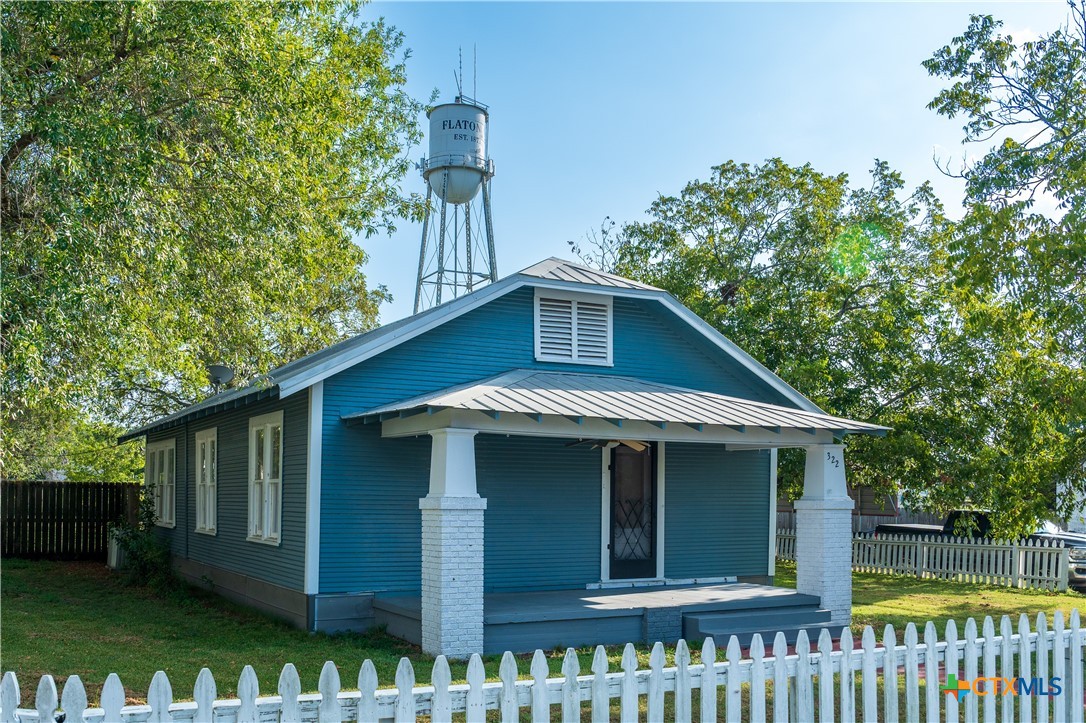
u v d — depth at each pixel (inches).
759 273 1069.1
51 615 573.9
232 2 474.3
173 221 493.7
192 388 563.8
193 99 485.4
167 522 822.5
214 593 684.7
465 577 452.8
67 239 399.9
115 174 426.0
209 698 189.3
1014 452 810.8
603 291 609.9
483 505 460.4
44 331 394.3
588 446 621.9
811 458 573.3
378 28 1019.9
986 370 831.7
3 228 454.3
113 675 181.0
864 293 984.9
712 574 659.4
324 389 531.5
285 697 193.2
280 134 526.3
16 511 946.1
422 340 563.2
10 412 493.4
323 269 749.9
